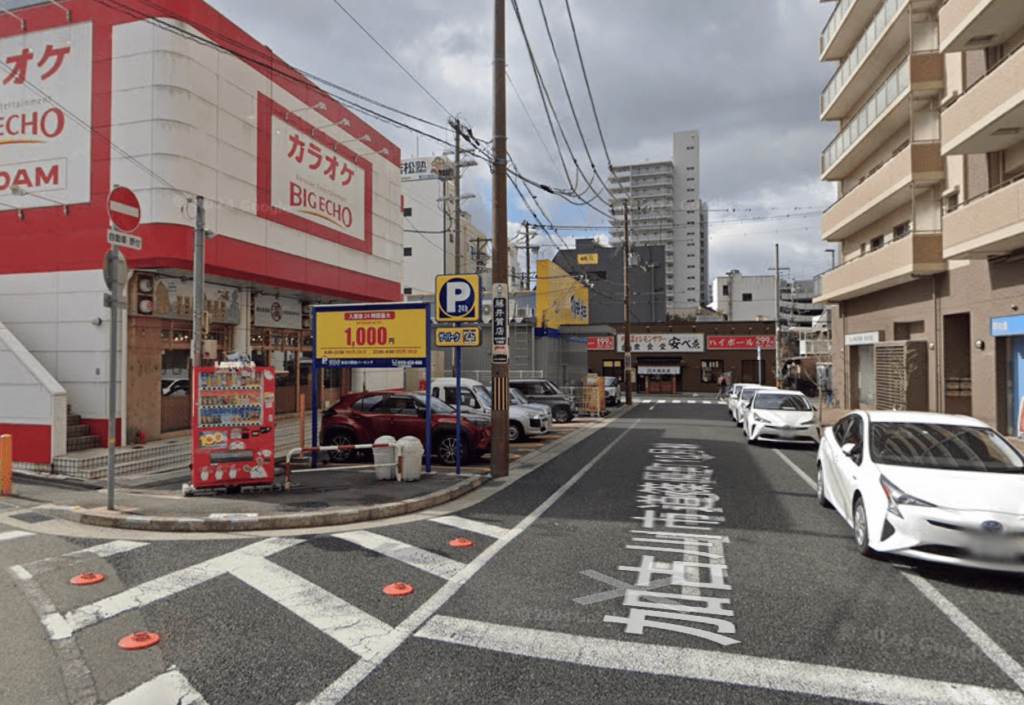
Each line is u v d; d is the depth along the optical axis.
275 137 14.79
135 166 11.70
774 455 13.26
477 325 10.66
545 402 21.39
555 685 3.52
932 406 18.22
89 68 12.06
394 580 5.30
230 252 13.12
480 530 7.01
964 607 4.72
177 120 11.74
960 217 14.23
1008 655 3.92
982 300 15.54
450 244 47.69
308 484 9.34
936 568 5.62
